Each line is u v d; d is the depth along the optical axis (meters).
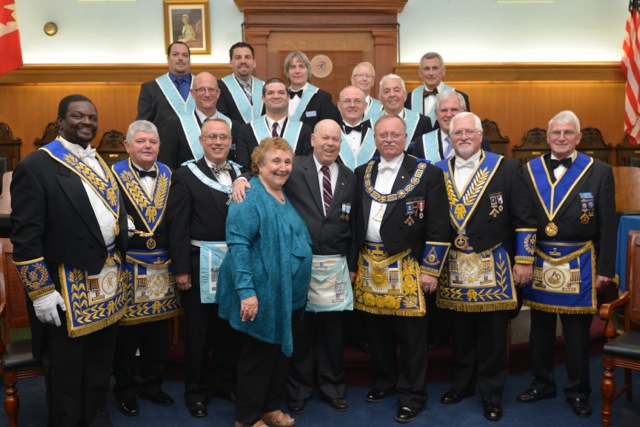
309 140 4.35
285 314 3.08
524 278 3.48
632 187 5.99
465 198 3.54
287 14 8.20
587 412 3.51
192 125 4.29
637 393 3.85
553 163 3.62
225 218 3.49
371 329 3.70
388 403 3.73
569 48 8.50
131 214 3.46
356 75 5.23
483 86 8.60
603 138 8.70
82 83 8.30
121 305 3.15
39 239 2.82
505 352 3.60
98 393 3.10
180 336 4.45
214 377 3.81
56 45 8.23
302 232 3.29
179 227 3.48
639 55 8.22
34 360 3.18
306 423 3.47
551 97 8.65
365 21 8.24
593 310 3.50
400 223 3.46
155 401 3.71
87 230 2.92
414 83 8.30
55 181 2.87
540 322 3.70
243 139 4.32
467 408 3.64
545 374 3.73
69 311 2.88
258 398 3.25
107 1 8.19
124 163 3.53
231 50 5.21
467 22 8.39
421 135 4.63
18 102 8.37
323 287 3.49
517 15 8.41
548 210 3.56
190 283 3.52
